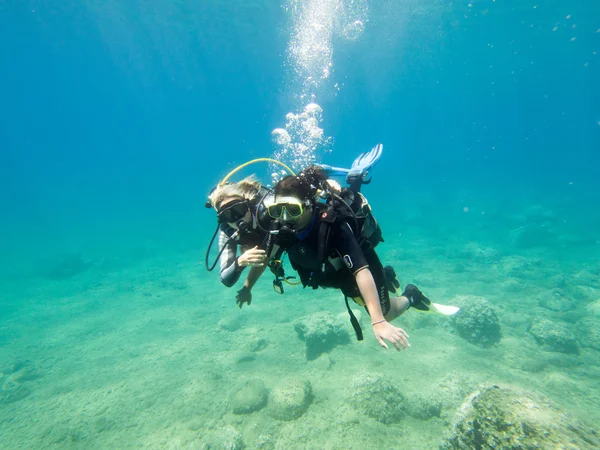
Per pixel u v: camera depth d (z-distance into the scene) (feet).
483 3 78.89
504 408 8.31
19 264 75.20
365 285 6.07
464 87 240.73
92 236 108.78
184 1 75.82
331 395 19.02
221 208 7.41
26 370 26.40
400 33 100.07
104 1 75.66
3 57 128.77
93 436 18.58
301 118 32.07
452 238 65.57
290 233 6.68
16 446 18.70
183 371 24.06
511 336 25.50
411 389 19.30
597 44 129.80
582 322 25.58
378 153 11.82
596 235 59.00
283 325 29.78
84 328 35.06
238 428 17.53
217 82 204.64
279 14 84.58
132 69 162.61
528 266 42.80
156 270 57.72
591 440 7.14
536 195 115.75
